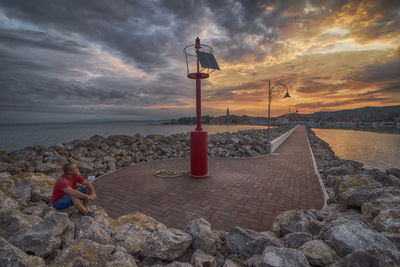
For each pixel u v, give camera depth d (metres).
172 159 9.29
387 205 2.75
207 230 2.49
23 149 7.40
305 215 2.85
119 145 9.60
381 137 50.62
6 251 1.76
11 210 2.52
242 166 7.73
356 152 26.47
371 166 18.41
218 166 7.73
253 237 2.41
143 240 2.48
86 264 1.80
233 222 3.48
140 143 10.48
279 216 3.16
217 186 5.33
